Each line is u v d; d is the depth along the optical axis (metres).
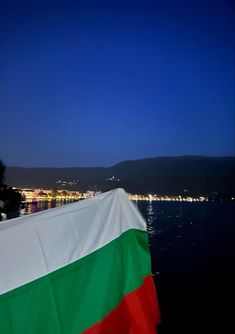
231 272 41.66
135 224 4.00
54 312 2.80
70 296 3.00
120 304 3.44
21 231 2.84
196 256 55.94
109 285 3.37
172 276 39.22
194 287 33.00
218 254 57.84
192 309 25.11
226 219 141.75
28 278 2.73
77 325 2.95
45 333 2.71
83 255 3.25
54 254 2.98
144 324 3.52
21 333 2.57
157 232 94.50
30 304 2.69
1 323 2.49
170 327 21.22
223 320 22.52
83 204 3.52
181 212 192.00
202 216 159.12
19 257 2.74
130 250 3.85
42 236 2.95
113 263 3.51
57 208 3.29
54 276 2.92
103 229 3.57
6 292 2.59
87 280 3.20
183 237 83.88
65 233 3.15
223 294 29.80
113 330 3.24
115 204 3.87
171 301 27.50
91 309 3.13
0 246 2.67
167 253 59.50
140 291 3.70
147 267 3.95
